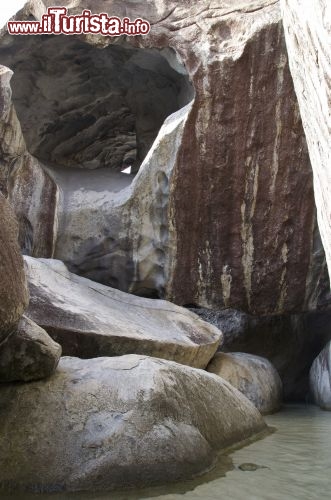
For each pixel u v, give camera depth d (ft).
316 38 7.40
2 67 19.21
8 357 8.27
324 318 24.03
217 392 10.43
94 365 8.85
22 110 25.99
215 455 8.65
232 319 23.65
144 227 21.09
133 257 21.35
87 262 21.97
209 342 16.74
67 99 26.76
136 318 16.05
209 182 19.57
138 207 21.09
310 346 24.08
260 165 19.17
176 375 9.00
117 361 8.84
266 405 17.52
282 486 7.19
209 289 20.48
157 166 20.18
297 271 20.01
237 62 18.74
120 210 21.43
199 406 9.20
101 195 22.50
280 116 18.75
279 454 9.39
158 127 28.25
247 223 19.72
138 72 26.27
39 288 13.85
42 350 8.38
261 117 18.89
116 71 26.32
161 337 14.93
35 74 24.94
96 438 7.39
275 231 19.62
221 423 9.81
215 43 19.39
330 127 7.50
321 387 19.71
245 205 19.57
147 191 20.76
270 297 20.39
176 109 27.04
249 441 10.65
